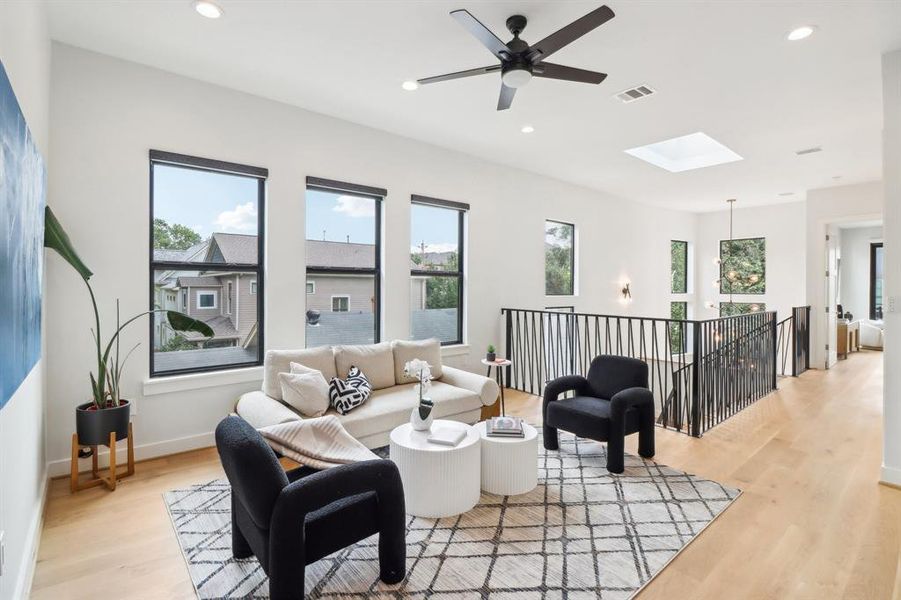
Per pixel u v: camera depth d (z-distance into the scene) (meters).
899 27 2.66
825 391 5.66
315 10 2.59
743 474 3.16
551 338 6.05
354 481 1.88
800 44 2.85
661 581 2.04
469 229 5.41
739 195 7.50
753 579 2.05
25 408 1.95
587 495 2.84
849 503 2.74
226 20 2.70
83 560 2.16
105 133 3.12
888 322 2.96
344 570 2.11
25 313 1.75
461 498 2.61
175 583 2.01
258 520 1.74
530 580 2.04
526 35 2.79
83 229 3.04
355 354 3.90
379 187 4.55
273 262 3.88
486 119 4.24
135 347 3.25
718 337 4.46
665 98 3.70
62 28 2.79
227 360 3.74
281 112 3.90
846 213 6.79
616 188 7.02
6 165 1.38
